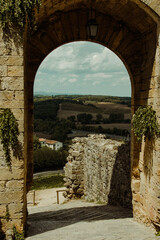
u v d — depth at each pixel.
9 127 6.08
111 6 7.77
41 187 23.72
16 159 6.20
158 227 6.98
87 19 8.68
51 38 8.60
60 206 13.88
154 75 7.32
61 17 8.55
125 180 10.60
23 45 6.13
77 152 16.94
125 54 8.82
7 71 6.08
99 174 13.92
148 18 7.17
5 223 6.21
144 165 7.93
